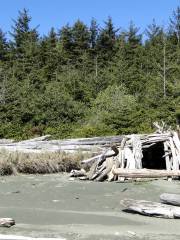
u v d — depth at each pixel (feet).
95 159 63.05
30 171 65.87
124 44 212.64
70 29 240.73
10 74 181.57
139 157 61.52
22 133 117.60
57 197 46.06
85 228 31.81
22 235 29.58
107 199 44.80
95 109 135.54
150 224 33.24
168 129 75.61
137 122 113.39
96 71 184.34
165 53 169.58
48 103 130.62
